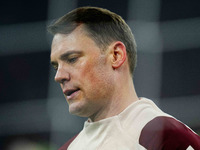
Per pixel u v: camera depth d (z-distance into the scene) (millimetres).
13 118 8852
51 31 3430
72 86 3238
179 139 3125
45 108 8656
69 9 7203
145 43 6086
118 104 3344
